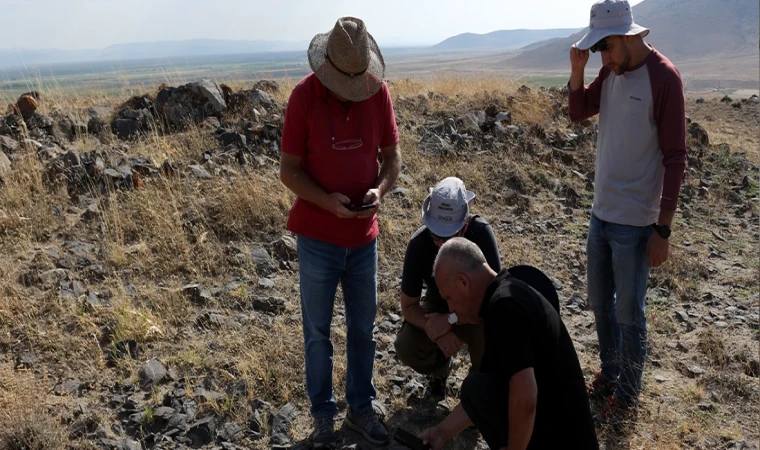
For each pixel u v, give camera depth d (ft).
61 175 20.26
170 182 20.47
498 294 8.77
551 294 9.90
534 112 32.27
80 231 18.17
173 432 11.44
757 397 13.60
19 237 17.47
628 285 12.39
